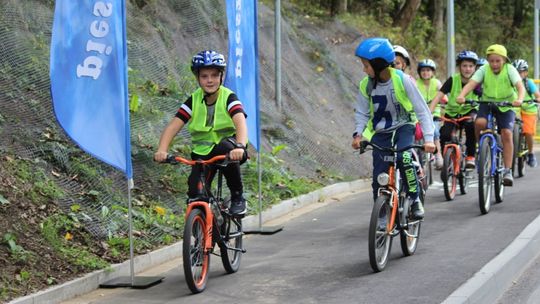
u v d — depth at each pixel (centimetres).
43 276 704
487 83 1057
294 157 1331
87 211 852
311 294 682
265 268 791
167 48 1339
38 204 815
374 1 2469
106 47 712
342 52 1908
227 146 709
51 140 938
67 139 962
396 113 770
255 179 1141
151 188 976
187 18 1439
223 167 724
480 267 742
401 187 788
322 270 769
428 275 723
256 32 988
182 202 979
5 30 1033
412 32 2528
